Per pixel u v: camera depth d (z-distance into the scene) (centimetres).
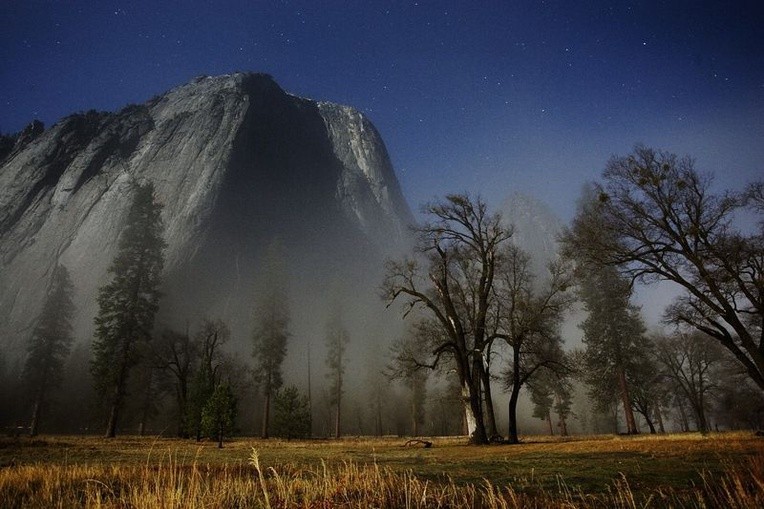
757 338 2844
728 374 4653
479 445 2014
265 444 2667
